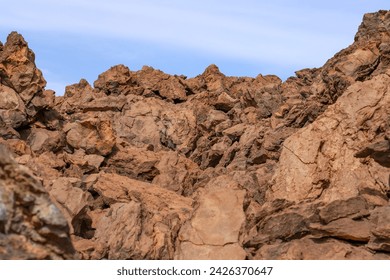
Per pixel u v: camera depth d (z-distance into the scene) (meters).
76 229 25.48
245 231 23.28
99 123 37.41
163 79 63.50
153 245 22.97
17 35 39.22
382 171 25.97
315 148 27.20
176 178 36.59
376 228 22.14
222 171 36.88
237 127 43.66
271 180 27.09
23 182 15.01
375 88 28.69
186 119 51.06
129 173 37.28
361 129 27.80
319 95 39.44
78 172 34.84
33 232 15.00
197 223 23.22
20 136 37.69
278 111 42.53
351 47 44.94
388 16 49.25
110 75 61.44
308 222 23.28
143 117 52.72
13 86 38.44
